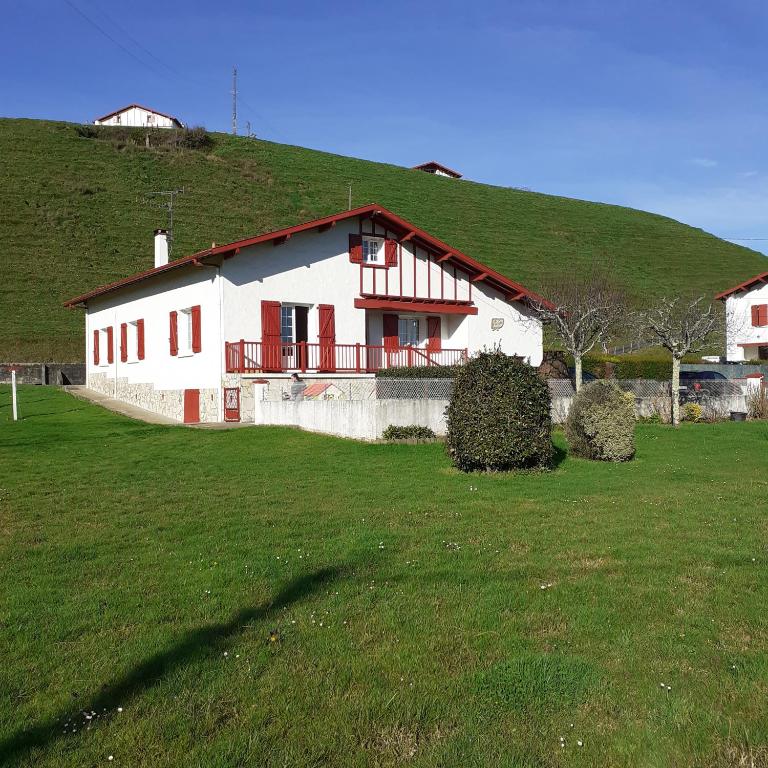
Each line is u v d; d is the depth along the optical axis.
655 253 70.06
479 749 3.82
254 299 21.11
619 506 9.45
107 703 4.26
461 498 9.88
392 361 24.22
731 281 62.47
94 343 30.00
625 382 22.44
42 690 4.41
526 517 8.73
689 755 3.80
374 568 6.65
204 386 21.03
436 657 4.81
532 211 77.38
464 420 12.09
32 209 53.44
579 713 4.16
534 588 6.11
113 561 6.93
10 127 67.75
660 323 22.86
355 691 4.39
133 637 5.12
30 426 18.95
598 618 5.43
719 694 4.34
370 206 23.14
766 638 5.09
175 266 21.11
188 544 7.50
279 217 61.75
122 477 11.66
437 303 25.09
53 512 9.09
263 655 4.82
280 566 6.69
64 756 3.76
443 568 6.61
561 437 17.16
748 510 9.23
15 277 45.31
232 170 70.06
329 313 22.66
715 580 6.33
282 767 3.67
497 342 26.47
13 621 5.41
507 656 4.80
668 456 14.52
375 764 3.71
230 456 13.84
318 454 13.88
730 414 22.48
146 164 66.44
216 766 3.65
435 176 85.75
